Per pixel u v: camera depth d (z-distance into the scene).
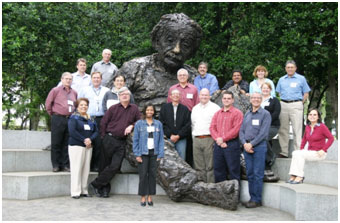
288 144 8.15
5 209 5.28
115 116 6.40
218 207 5.83
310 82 13.73
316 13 10.88
